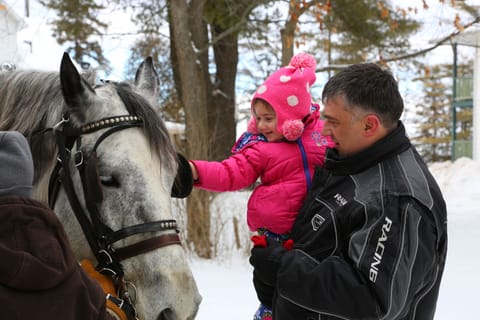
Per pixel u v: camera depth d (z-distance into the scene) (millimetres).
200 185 2467
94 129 2027
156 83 2400
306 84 2406
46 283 1310
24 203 1369
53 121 2162
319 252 1896
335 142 1941
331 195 1948
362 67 1922
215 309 4961
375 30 9203
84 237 2045
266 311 2387
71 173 2045
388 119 1871
